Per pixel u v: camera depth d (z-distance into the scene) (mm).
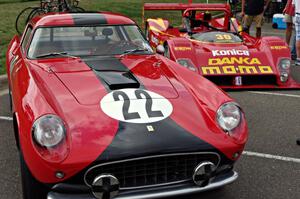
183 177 3014
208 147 2957
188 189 2984
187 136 2965
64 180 2795
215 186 3068
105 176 2811
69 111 3059
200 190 3021
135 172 2896
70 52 4223
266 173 3941
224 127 3137
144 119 3045
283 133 4980
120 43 4441
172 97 3377
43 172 2811
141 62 4082
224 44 7316
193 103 3352
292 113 5723
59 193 2869
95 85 3426
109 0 19312
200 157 2996
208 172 3014
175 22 14086
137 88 3422
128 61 4082
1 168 4008
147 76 3697
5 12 14125
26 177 3049
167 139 2908
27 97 3238
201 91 3564
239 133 3150
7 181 3758
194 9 8398
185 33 8148
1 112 5668
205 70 6516
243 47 7160
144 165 2895
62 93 3285
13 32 10617
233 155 3092
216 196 3510
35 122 2887
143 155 2812
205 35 7699
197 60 6680
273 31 13773
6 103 6090
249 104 6090
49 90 3326
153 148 2836
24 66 3971
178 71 3996
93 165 2758
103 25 4535
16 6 16281
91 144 2809
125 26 4637
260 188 3658
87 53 4246
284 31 13789
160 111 3154
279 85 6777
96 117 3016
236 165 4102
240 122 3213
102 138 2850
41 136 2807
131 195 2891
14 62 4422
